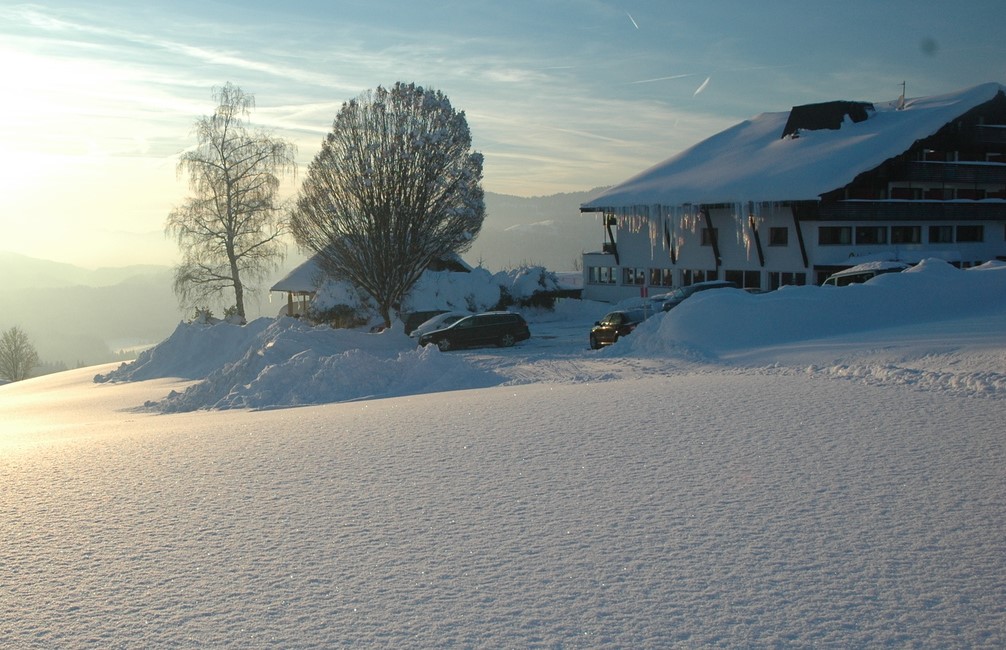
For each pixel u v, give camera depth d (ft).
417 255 159.63
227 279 187.83
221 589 21.90
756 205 179.32
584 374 78.74
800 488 28.94
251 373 88.28
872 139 182.39
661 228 204.74
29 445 47.01
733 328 93.20
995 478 29.04
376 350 115.14
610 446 36.60
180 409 83.76
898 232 180.96
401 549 24.50
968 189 194.70
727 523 25.64
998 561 22.07
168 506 29.78
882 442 34.94
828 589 20.79
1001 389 45.55
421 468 34.19
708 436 37.70
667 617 19.61
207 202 186.91
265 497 30.58
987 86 184.96
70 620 20.24
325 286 188.14
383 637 19.01
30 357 306.76
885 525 24.93
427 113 160.97
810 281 175.22
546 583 21.71
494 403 52.24
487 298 201.05
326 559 23.86
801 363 70.28
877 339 77.15
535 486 30.63
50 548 25.48
